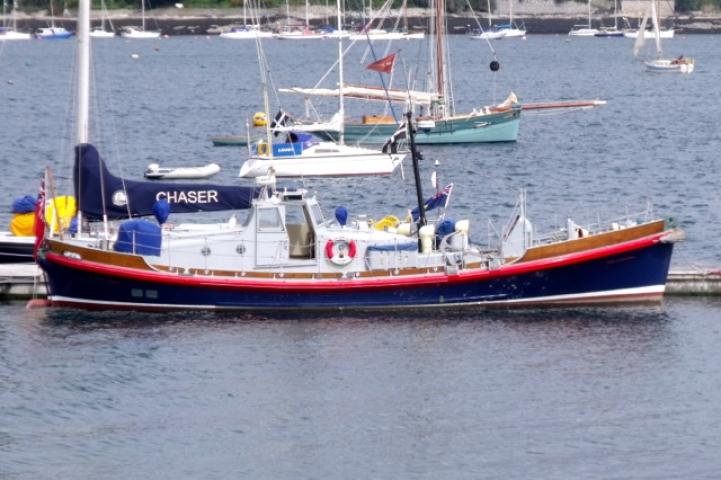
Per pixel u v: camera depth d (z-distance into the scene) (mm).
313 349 114938
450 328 120688
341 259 123875
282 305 124375
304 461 93250
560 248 124812
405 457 93812
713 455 93812
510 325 121625
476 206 190125
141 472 91875
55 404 103438
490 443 95875
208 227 128250
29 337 118438
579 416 100500
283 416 100875
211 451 95062
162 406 103062
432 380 107625
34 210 137250
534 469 91750
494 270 124188
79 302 125812
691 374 109062
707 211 186500
